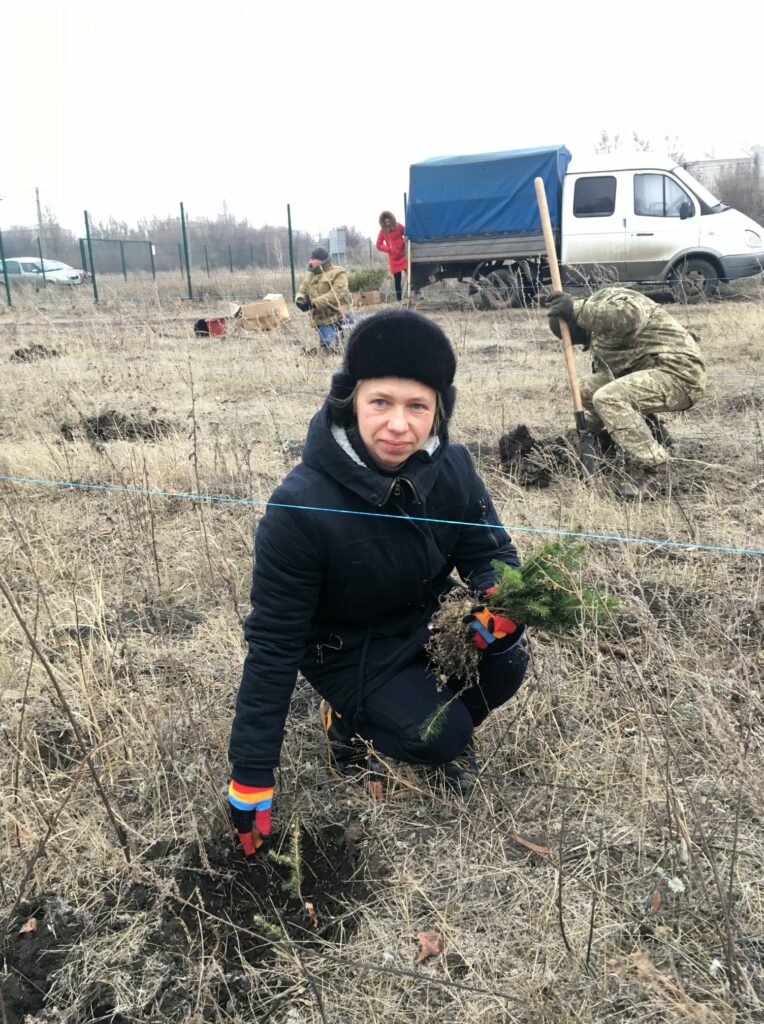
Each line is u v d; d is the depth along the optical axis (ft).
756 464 15.83
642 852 6.79
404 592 7.12
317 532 6.47
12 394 24.35
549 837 7.02
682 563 11.88
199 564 12.22
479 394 23.07
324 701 8.37
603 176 45.29
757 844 6.86
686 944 6.05
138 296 67.05
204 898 6.68
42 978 6.07
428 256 49.75
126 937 6.34
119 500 13.52
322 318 31.24
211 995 5.77
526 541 12.08
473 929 6.29
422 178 48.62
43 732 8.75
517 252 47.93
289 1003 5.78
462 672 7.14
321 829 7.34
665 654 8.30
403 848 7.06
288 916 6.51
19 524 12.98
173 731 8.18
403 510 6.71
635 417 14.84
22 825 7.30
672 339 15.38
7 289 65.72
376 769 7.70
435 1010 5.68
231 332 35.78
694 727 8.15
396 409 6.26
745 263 44.19
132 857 7.00
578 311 15.29
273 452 17.89
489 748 8.15
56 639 10.36
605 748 8.01
